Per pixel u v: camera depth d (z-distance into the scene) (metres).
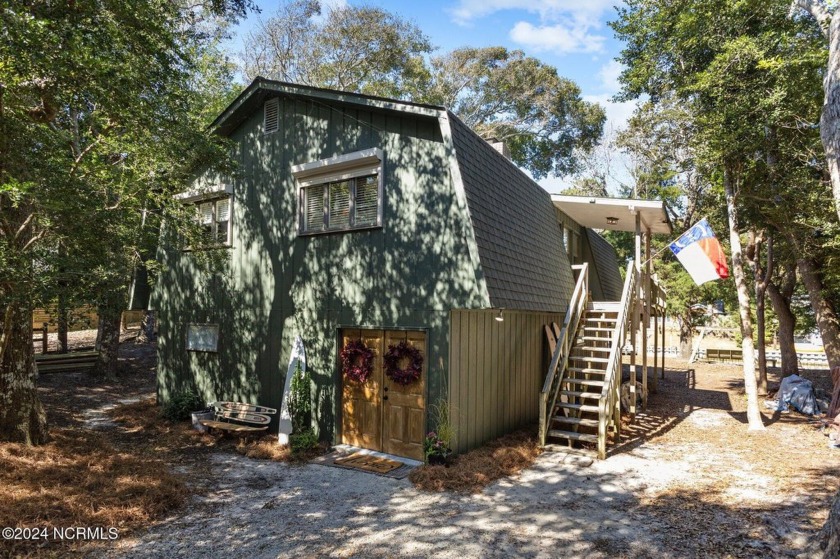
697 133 13.49
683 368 23.62
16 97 6.88
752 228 14.20
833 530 4.18
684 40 14.24
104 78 6.76
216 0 12.67
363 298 8.86
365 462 8.07
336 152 9.41
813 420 11.84
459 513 6.04
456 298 7.75
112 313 8.55
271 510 6.13
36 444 8.00
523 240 10.20
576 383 10.33
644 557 4.91
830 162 5.14
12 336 7.88
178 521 5.77
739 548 5.07
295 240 9.91
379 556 4.94
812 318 20.45
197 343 11.58
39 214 6.88
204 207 11.72
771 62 10.49
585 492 6.75
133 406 12.19
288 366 9.73
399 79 30.28
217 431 9.91
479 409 8.77
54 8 6.59
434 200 8.12
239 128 11.02
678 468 7.84
